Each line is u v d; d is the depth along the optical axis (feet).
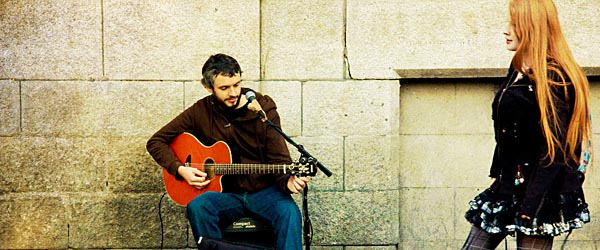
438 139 23.68
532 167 16.98
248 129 20.08
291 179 19.71
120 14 22.67
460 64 22.90
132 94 22.80
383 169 23.12
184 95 22.80
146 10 22.68
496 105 17.51
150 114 22.84
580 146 16.84
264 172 19.67
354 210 23.21
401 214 23.85
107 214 23.09
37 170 22.95
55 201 23.04
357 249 23.32
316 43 22.90
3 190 22.97
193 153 20.39
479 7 22.85
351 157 23.07
